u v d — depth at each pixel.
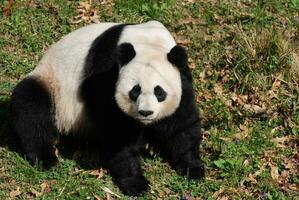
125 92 8.97
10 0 14.01
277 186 9.93
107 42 9.87
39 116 10.41
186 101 9.62
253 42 12.68
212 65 12.71
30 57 12.98
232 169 10.11
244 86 12.08
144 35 9.72
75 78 10.19
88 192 9.78
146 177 10.16
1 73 12.57
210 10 14.18
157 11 14.03
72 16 13.96
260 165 10.29
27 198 9.78
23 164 10.41
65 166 10.38
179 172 10.22
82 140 11.02
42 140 10.55
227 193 9.79
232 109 11.59
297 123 11.31
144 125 9.47
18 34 13.45
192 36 13.49
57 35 13.47
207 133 10.97
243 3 14.47
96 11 14.01
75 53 10.29
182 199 9.70
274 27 13.45
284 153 10.64
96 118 9.97
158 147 10.69
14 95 10.45
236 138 10.88
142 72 8.85
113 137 9.80
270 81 12.23
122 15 13.92
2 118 11.50
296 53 12.84
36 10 13.97
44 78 10.52
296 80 12.22
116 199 9.77
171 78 9.02
